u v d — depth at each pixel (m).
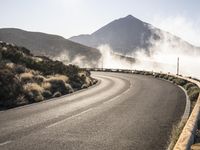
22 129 10.09
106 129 9.98
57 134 9.32
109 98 19.36
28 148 7.77
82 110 14.35
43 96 20.53
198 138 7.13
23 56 32.97
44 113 13.51
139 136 8.94
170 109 13.98
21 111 14.16
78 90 26.33
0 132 9.65
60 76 29.73
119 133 9.37
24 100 17.62
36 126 10.59
